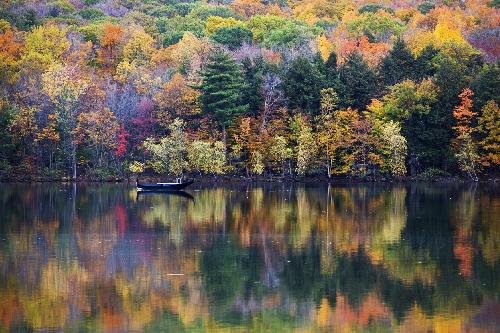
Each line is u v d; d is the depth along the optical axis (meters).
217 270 59.91
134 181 129.50
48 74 128.50
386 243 70.06
